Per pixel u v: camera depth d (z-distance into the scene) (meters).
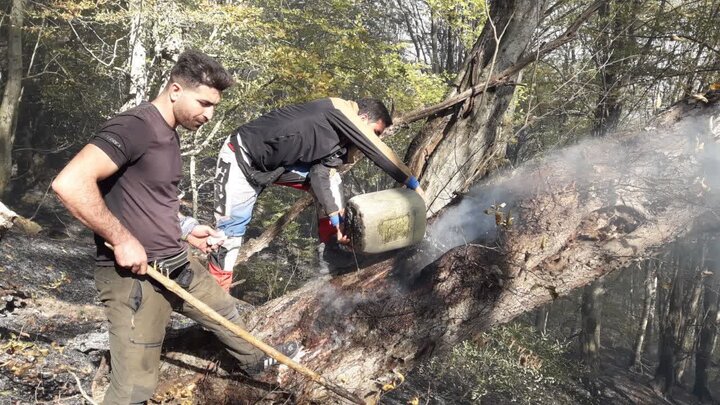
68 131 18.94
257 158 3.04
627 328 26.73
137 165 2.26
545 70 8.66
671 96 7.78
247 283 12.80
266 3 12.09
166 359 2.96
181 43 10.48
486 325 3.30
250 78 12.05
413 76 11.48
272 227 4.73
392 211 3.06
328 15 12.03
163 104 2.27
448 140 4.16
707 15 7.75
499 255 3.35
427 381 9.69
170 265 2.41
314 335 3.12
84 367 3.86
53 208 16.78
